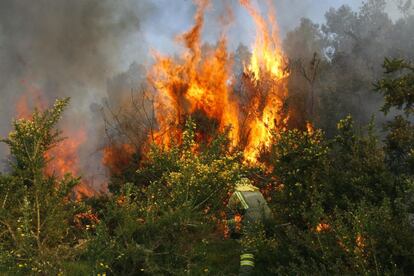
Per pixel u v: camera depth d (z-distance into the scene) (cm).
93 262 461
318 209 488
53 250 491
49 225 502
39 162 523
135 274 496
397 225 450
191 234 520
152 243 493
